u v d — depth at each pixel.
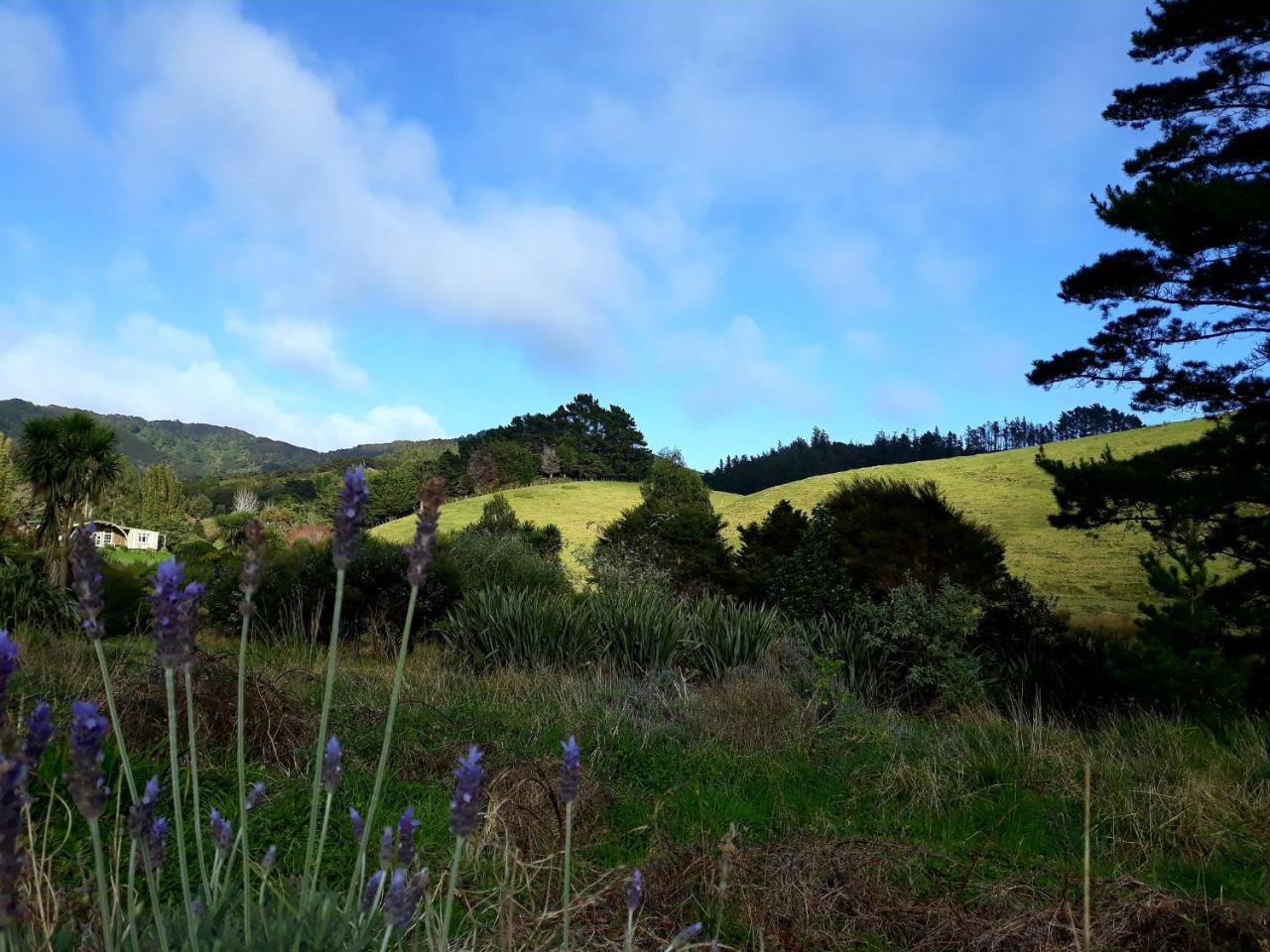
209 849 3.84
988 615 12.70
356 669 9.80
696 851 4.46
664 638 11.20
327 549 13.89
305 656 11.01
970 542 14.48
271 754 5.64
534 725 7.30
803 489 56.78
